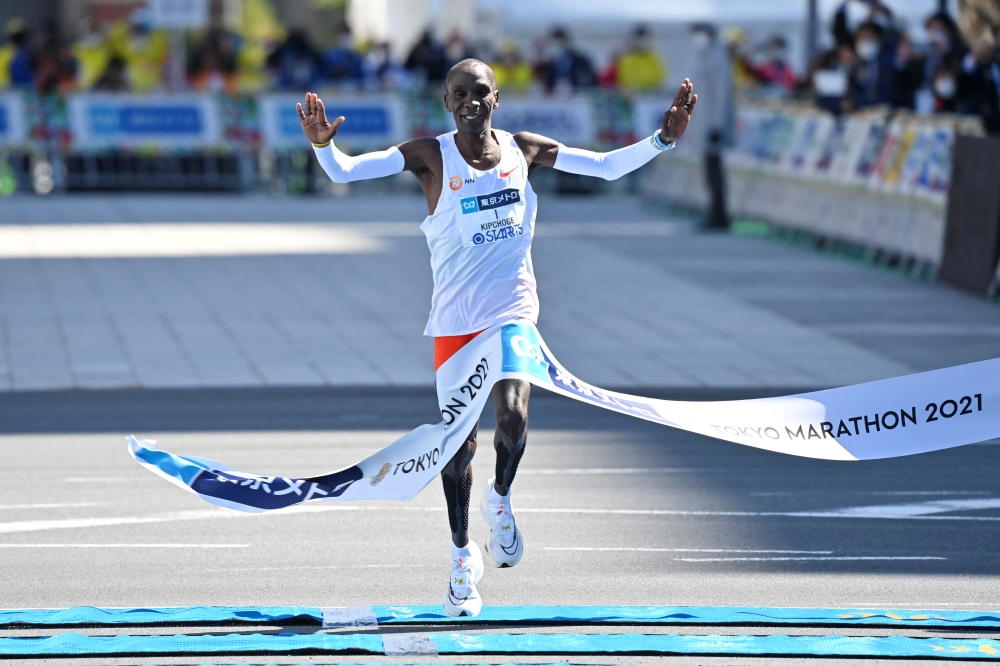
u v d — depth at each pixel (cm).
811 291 4719
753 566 2086
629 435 2947
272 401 3170
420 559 2111
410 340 3862
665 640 1742
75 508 2369
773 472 2666
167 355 3634
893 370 3469
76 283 4703
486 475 2600
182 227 6291
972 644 1733
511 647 1717
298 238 5941
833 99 6116
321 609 1858
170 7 7675
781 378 3381
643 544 2194
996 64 4691
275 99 7756
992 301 4512
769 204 6319
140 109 7619
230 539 2206
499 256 1764
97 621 1800
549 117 7831
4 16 13425
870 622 1817
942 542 2214
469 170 1745
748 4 9056
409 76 8025
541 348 1769
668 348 3753
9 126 7525
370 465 1798
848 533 2261
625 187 8300
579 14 9056
